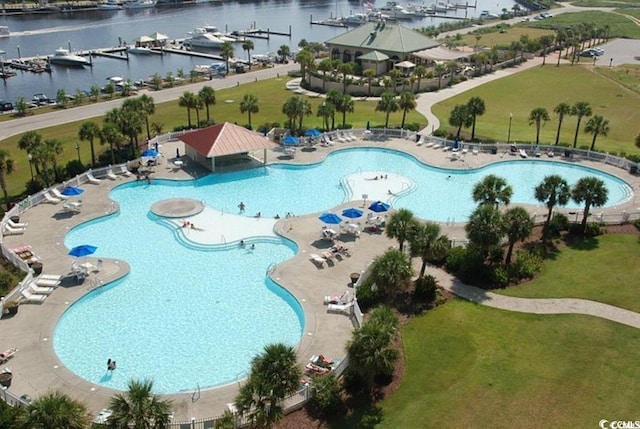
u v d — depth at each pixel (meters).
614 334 39.28
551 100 107.81
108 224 56.16
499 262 48.59
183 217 57.31
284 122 89.06
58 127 86.00
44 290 43.16
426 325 40.53
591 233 54.53
